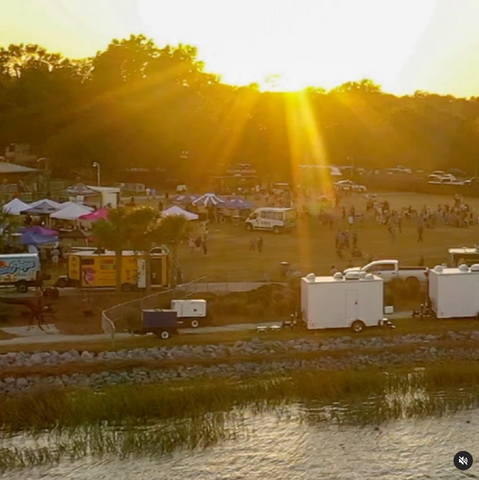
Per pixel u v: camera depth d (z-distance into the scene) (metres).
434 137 140.12
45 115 119.06
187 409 30.66
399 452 27.31
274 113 130.00
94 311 41.56
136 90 122.06
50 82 123.69
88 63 134.88
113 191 80.31
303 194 97.88
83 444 27.39
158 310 38.25
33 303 40.66
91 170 114.44
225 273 51.53
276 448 27.52
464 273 41.81
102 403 30.19
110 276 46.06
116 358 35.09
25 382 33.00
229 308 41.91
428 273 43.59
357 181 121.81
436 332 39.75
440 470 26.20
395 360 36.97
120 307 39.53
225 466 26.30
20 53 140.25
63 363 34.41
